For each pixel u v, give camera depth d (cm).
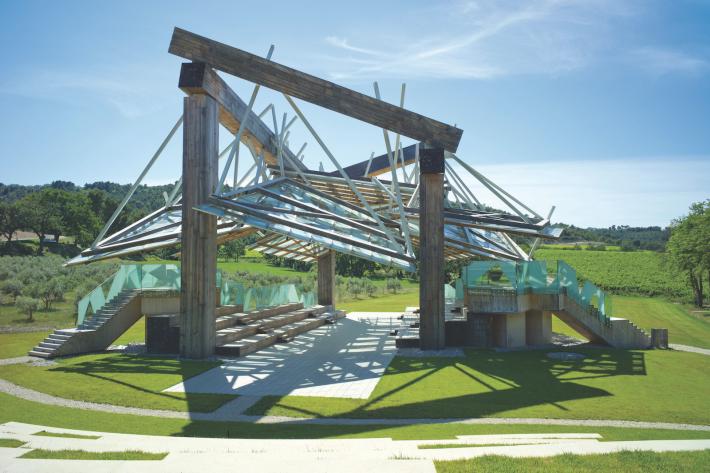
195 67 1762
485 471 593
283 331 2352
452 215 2105
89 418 1084
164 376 1509
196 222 1788
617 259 8075
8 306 3092
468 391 1321
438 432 955
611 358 1797
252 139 2230
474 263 2053
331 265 3491
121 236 2072
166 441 841
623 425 1016
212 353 1836
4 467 611
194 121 1797
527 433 945
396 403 1207
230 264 7519
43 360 1755
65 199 9700
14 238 9331
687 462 637
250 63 1839
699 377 1484
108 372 1562
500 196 2156
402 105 2022
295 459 650
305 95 1869
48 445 781
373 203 2753
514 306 1956
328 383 1427
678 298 5188
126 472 593
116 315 1994
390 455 681
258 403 1212
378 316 3394
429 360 1767
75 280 4109
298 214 1886
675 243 4775
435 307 1958
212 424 1038
